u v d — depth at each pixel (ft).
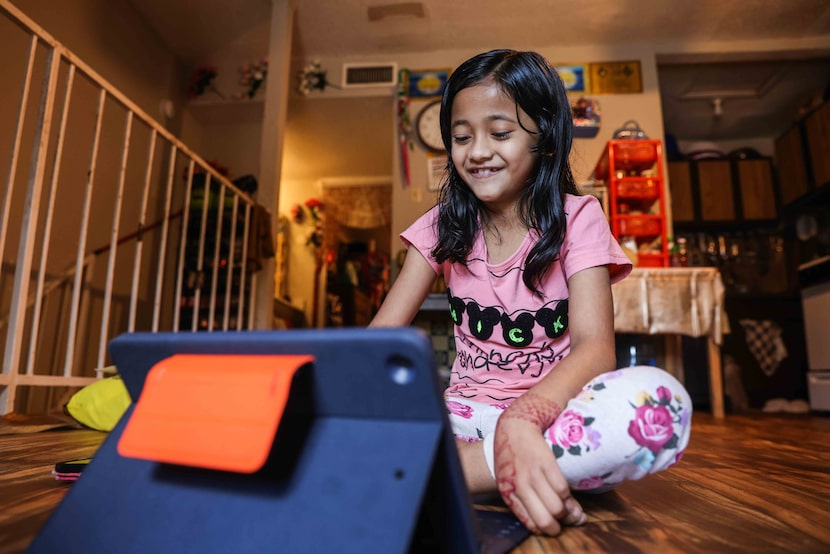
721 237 17.07
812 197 15.49
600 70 13.88
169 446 1.31
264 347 1.36
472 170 2.48
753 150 17.08
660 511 2.26
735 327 14.01
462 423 2.53
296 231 19.44
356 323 19.72
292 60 14.62
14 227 9.21
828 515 2.21
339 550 1.15
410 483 1.17
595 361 2.13
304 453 1.32
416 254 2.97
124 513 1.41
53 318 9.90
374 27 13.38
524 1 12.49
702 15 12.92
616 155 12.34
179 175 14.08
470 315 2.81
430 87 14.20
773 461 4.18
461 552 1.32
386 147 17.30
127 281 11.96
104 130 11.52
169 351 1.51
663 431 1.91
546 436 1.91
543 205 2.54
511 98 2.40
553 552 1.61
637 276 9.78
